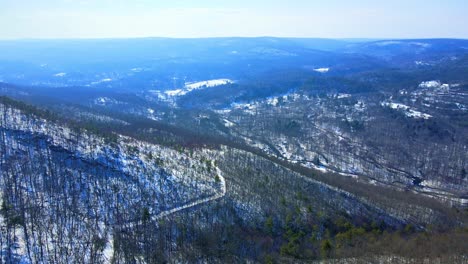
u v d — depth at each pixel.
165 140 197.75
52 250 101.38
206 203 138.88
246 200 143.88
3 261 93.88
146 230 118.12
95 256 101.00
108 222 120.81
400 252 118.25
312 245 121.50
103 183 139.25
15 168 132.62
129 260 104.44
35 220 108.75
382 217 151.50
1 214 108.88
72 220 114.31
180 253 112.06
